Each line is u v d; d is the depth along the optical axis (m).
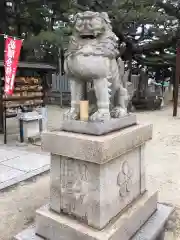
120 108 2.60
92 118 2.29
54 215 2.38
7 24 12.21
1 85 6.62
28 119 6.36
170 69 17.53
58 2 11.34
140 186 2.76
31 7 11.26
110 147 2.06
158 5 12.44
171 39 12.64
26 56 13.48
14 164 4.81
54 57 14.91
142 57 14.63
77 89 2.46
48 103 16.05
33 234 2.47
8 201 3.46
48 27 12.40
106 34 2.30
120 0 10.34
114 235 2.11
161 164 5.07
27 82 6.91
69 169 2.30
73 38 2.30
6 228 2.84
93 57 2.20
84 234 2.11
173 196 3.63
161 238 2.65
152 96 14.93
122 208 2.44
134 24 11.72
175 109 11.11
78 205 2.27
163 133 7.82
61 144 2.24
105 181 2.17
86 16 2.16
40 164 4.83
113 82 2.51
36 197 3.59
